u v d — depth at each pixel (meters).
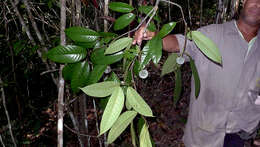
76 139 2.58
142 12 0.84
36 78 2.47
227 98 1.42
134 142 0.70
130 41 0.72
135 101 0.61
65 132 2.62
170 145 2.61
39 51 1.44
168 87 3.27
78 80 0.86
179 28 1.85
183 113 2.98
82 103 1.55
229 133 1.59
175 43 1.11
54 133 2.69
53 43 1.35
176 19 2.53
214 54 0.66
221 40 1.32
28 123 2.49
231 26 1.32
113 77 0.88
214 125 1.52
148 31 0.82
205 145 1.62
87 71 0.86
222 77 1.36
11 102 2.15
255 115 1.52
